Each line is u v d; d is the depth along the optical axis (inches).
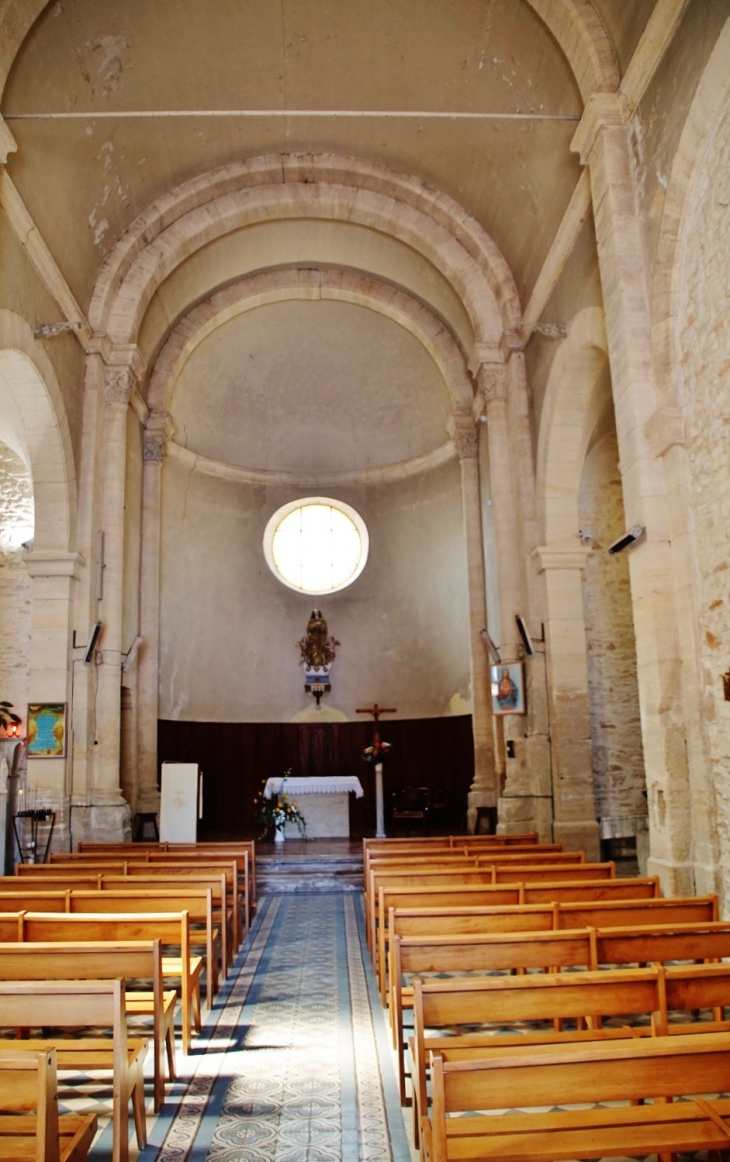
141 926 221.1
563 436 509.4
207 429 770.2
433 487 773.9
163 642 698.2
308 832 635.5
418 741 758.5
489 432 576.7
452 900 260.1
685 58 313.4
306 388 803.4
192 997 243.9
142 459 661.3
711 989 159.5
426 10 458.0
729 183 291.9
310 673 779.4
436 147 554.3
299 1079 206.5
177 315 666.2
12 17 365.1
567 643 508.7
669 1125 133.2
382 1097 195.8
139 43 457.1
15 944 188.4
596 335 426.6
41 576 499.2
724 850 301.0
